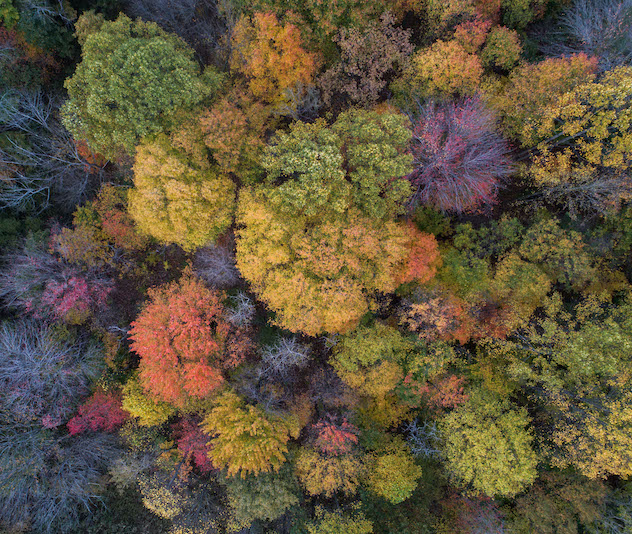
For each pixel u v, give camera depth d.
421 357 20.56
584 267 20.42
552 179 20.02
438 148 19.42
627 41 21.55
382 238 18.97
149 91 16.92
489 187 20.95
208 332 20.36
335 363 21.28
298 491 21.73
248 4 20.09
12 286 21.09
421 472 21.39
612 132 19.34
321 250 18.39
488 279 21.22
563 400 19.97
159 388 20.05
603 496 21.02
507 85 21.45
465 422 20.73
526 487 22.41
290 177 19.70
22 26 20.42
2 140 21.12
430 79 20.91
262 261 18.89
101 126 18.56
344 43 19.31
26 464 20.41
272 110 21.41
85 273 22.38
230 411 19.98
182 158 18.59
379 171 18.25
